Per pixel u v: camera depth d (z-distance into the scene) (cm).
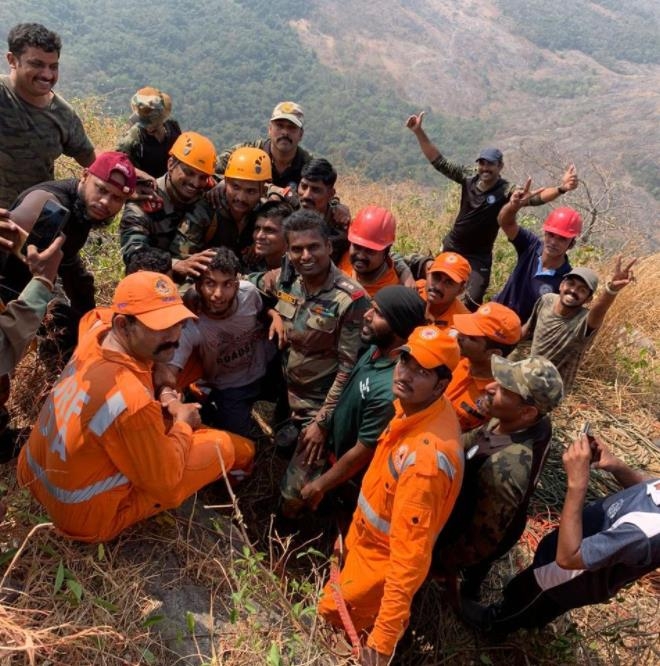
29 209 282
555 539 306
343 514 390
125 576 271
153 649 255
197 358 359
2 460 315
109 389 238
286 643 282
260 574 306
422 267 476
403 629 270
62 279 370
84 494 252
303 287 349
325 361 354
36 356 356
